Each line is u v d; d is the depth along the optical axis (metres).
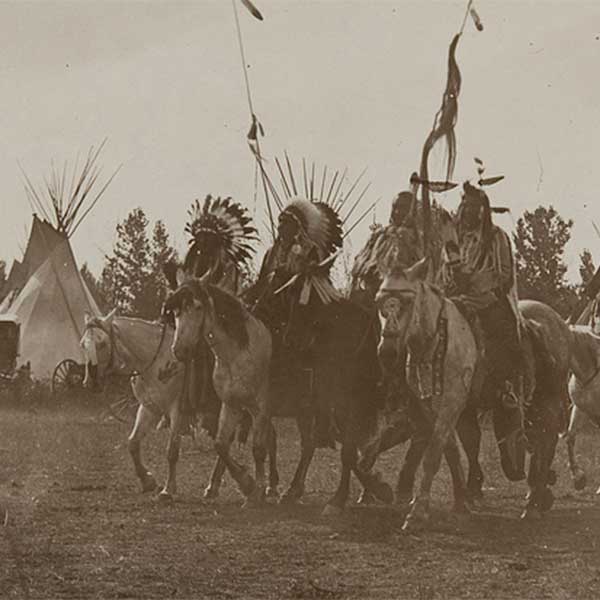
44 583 23.86
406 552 27.16
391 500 34.00
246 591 23.38
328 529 30.27
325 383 33.97
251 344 33.81
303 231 35.09
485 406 32.62
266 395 34.19
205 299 33.38
